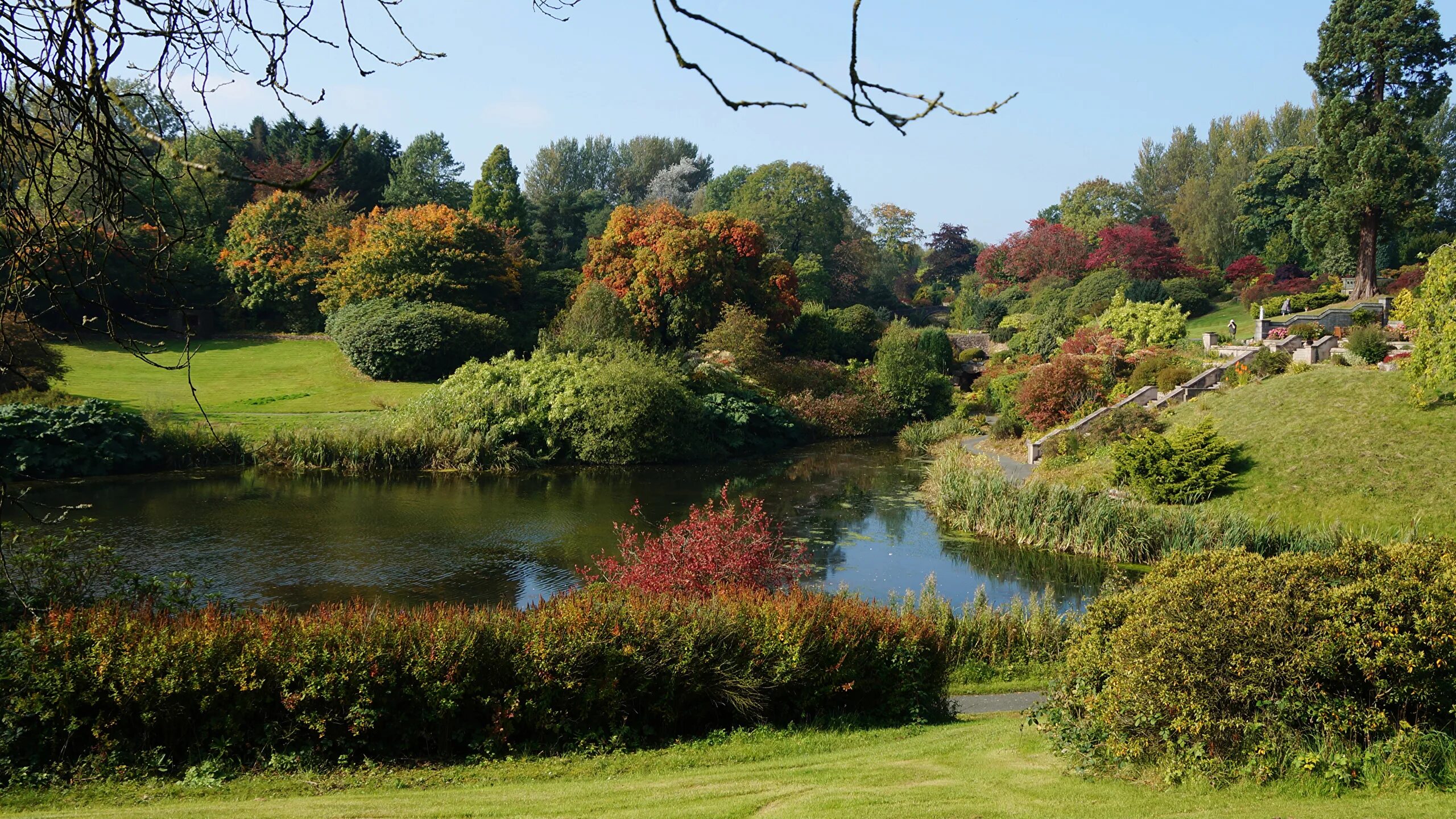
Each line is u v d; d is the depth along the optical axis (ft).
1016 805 22.68
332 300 172.55
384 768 29.14
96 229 11.98
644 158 378.94
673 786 26.40
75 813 23.59
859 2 8.45
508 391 119.75
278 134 213.87
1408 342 116.37
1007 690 44.73
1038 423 126.82
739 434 135.54
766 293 188.85
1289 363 112.47
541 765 29.86
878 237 363.56
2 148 11.08
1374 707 23.80
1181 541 71.72
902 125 8.91
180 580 39.37
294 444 104.32
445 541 72.43
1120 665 26.48
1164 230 279.08
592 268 190.08
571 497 94.89
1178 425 102.22
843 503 96.32
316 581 59.72
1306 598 25.41
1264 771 23.07
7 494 16.65
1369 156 150.61
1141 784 24.38
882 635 36.91
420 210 180.75
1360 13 152.15
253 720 29.76
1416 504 74.59
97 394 120.16
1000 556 74.64
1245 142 263.70
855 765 28.55
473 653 31.30
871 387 171.83
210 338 169.17
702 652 34.17
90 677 27.96
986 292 286.05
